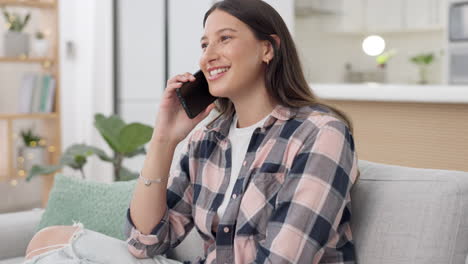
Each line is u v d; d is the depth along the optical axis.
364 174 1.32
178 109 1.46
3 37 4.03
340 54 6.46
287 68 1.34
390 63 6.23
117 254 1.45
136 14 4.43
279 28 1.33
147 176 1.44
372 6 6.06
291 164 1.23
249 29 1.31
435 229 1.14
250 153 1.31
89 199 1.84
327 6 6.13
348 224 1.24
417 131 2.25
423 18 5.79
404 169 1.27
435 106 2.18
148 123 4.41
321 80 6.37
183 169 1.49
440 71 5.86
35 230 1.95
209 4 3.99
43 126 4.34
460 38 5.37
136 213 1.46
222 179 1.38
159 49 4.33
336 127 1.21
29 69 4.43
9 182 4.46
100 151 2.59
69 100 4.56
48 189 4.25
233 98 1.37
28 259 1.52
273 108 1.36
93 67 4.40
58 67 4.12
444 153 2.16
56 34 4.08
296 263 1.13
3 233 1.88
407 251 1.16
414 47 6.06
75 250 1.47
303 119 1.27
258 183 1.25
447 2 5.45
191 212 1.49
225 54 1.30
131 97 4.50
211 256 1.35
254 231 1.25
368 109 2.42
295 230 1.14
